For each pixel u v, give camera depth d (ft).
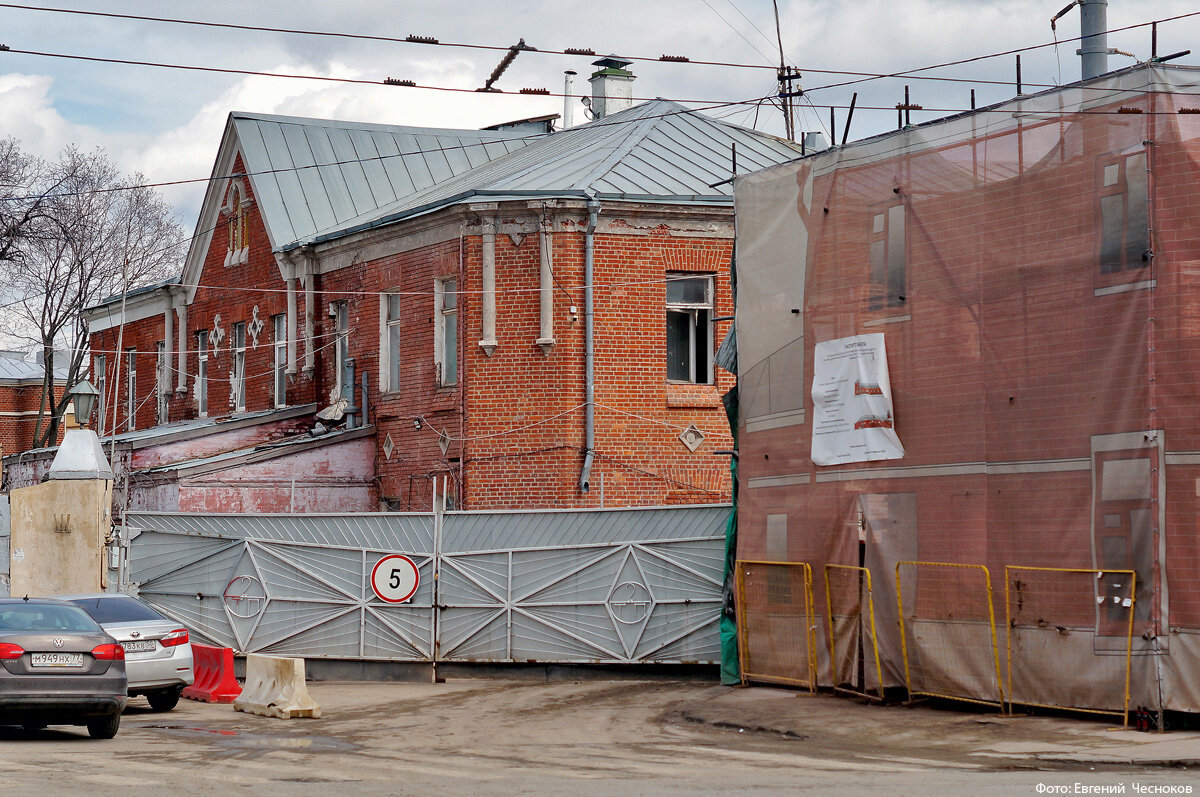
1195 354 51.88
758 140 114.21
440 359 104.94
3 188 171.01
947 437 60.70
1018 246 58.03
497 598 81.05
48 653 52.80
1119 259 54.03
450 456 102.17
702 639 77.05
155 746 52.54
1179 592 51.65
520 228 99.55
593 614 79.61
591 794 38.37
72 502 93.45
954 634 59.31
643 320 99.40
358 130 136.05
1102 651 53.52
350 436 111.45
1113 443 53.78
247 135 130.41
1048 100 57.21
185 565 86.02
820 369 67.92
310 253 121.08
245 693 68.59
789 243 70.79
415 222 106.32
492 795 38.47
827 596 66.33
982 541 58.54
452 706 68.95
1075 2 80.12
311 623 83.41
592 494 97.60
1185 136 52.65
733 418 75.66
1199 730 51.55
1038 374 56.90
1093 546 54.24
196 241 142.61
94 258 190.80
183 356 145.79
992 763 46.68
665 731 58.44
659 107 116.37
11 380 220.64
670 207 99.45
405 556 82.23
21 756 47.96
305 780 42.37
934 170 62.18
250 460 107.55
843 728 56.03
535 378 98.94
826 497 67.05
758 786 40.04
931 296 62.03
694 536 77.92
